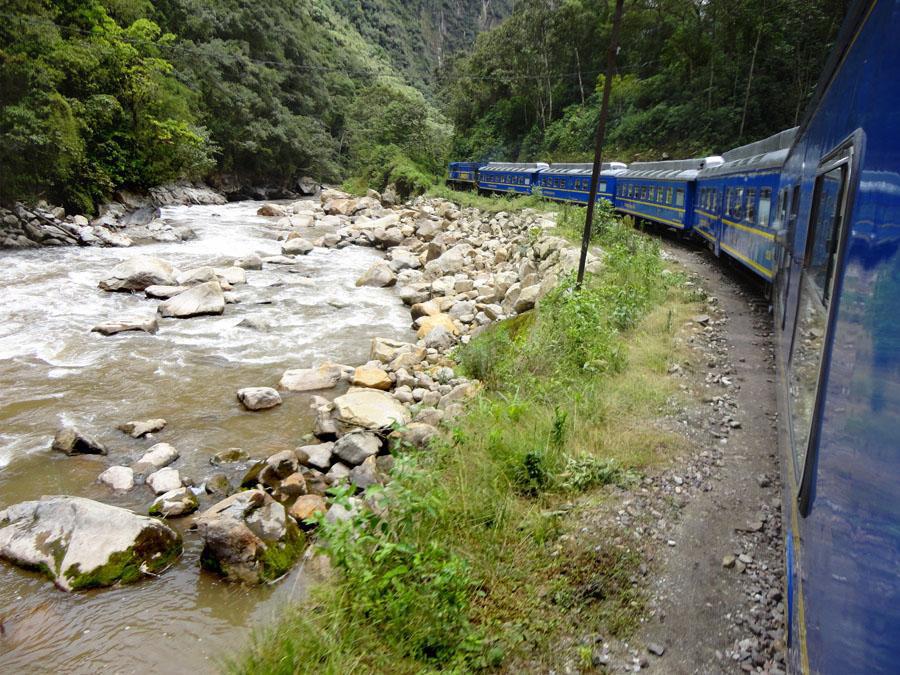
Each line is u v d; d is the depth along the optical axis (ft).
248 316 48.80
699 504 18.04
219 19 157.17
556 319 32.68
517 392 25.66
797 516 9.77
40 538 19.34
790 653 9.77
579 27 150.41
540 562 15.57
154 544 19.35
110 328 42.96
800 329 12.66
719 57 111.45
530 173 111.04
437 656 12.56
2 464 25.50
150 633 16.53
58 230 72.43
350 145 211.41
